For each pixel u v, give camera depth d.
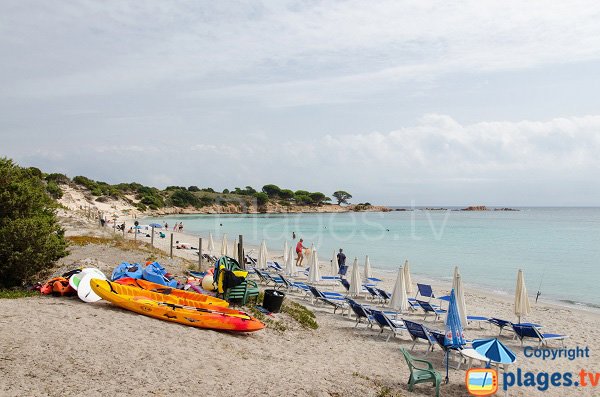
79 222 37.69
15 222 12.95
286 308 13.90
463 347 11.17
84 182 109.94
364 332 12.79
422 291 16.70
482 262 33.16
